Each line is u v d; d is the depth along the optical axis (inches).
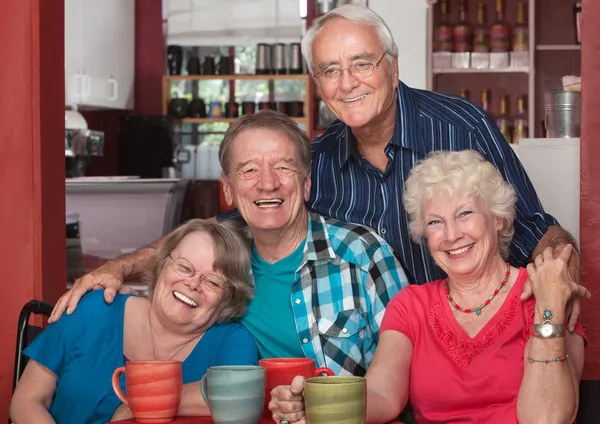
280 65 247.6
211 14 255.3
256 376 59.4
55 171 95.3
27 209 91.7
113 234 182.9
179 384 64.2
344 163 88.7
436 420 69.9
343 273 79.2
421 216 71.7
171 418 63.9
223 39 255.3
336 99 84.3
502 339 68.9
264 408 64.1
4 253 92.0
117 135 254.5
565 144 112.8
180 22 255.8
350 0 246.5
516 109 233.9
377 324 78.2
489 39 226.4
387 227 86.5
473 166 70.2
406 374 70.8
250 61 255.9
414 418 77.0
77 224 173.5
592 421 73.9
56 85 95.2
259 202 76.7
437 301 72.1
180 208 184.4
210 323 75.5
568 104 115.3
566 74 232.1
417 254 86.1
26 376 75.8
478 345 69.2
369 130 86.8
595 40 81.5
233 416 58.7
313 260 79.5
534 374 65.4
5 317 92.0
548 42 233.3
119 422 63.6
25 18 91.0
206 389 60.9
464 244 69.6
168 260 74.4
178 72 251.8
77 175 221.0
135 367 63.1
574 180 112.7
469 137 86.7
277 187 76.1
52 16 94.0
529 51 222.2
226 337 74.9
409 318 72.4
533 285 67.4
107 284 78.4
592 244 82.6
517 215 84.5
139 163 233.5
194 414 69.7
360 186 88.2
